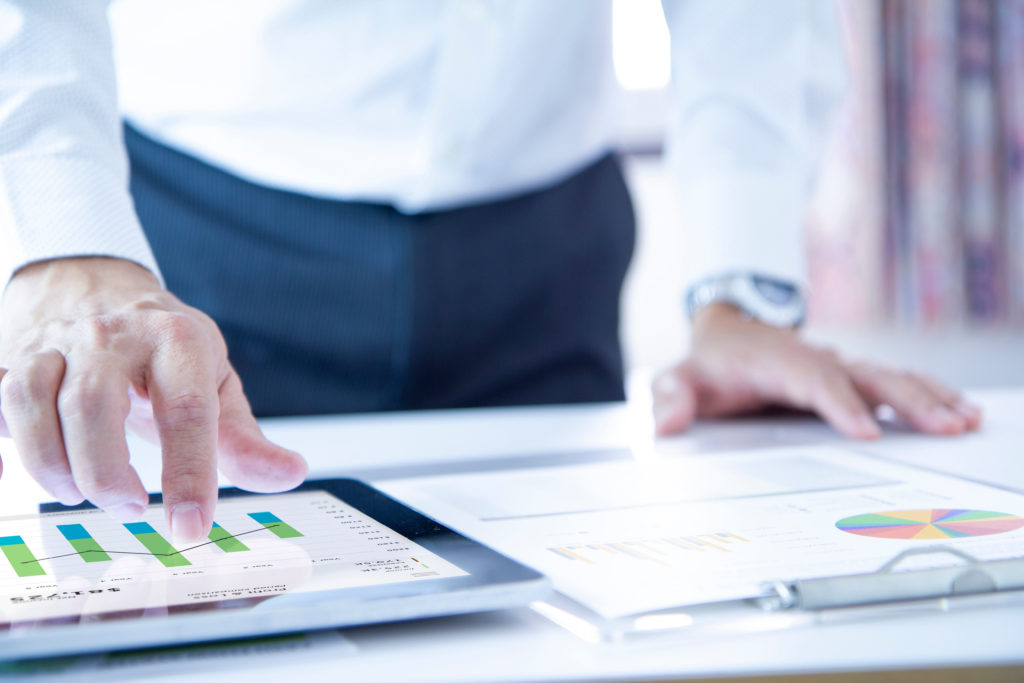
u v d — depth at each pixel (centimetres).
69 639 27
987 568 31
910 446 65
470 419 85
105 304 46
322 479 50
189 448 36
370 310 96
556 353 103
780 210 86
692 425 79
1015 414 81
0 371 39
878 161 238
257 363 96
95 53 60
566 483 53
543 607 32
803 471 54
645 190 246
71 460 36
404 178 94
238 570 33
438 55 91
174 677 27
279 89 91
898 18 242
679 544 39
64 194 53
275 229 94
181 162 94
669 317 248
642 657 28
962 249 249
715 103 87
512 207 100
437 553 35
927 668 27
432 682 26
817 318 241
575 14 94
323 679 27
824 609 31
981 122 245
